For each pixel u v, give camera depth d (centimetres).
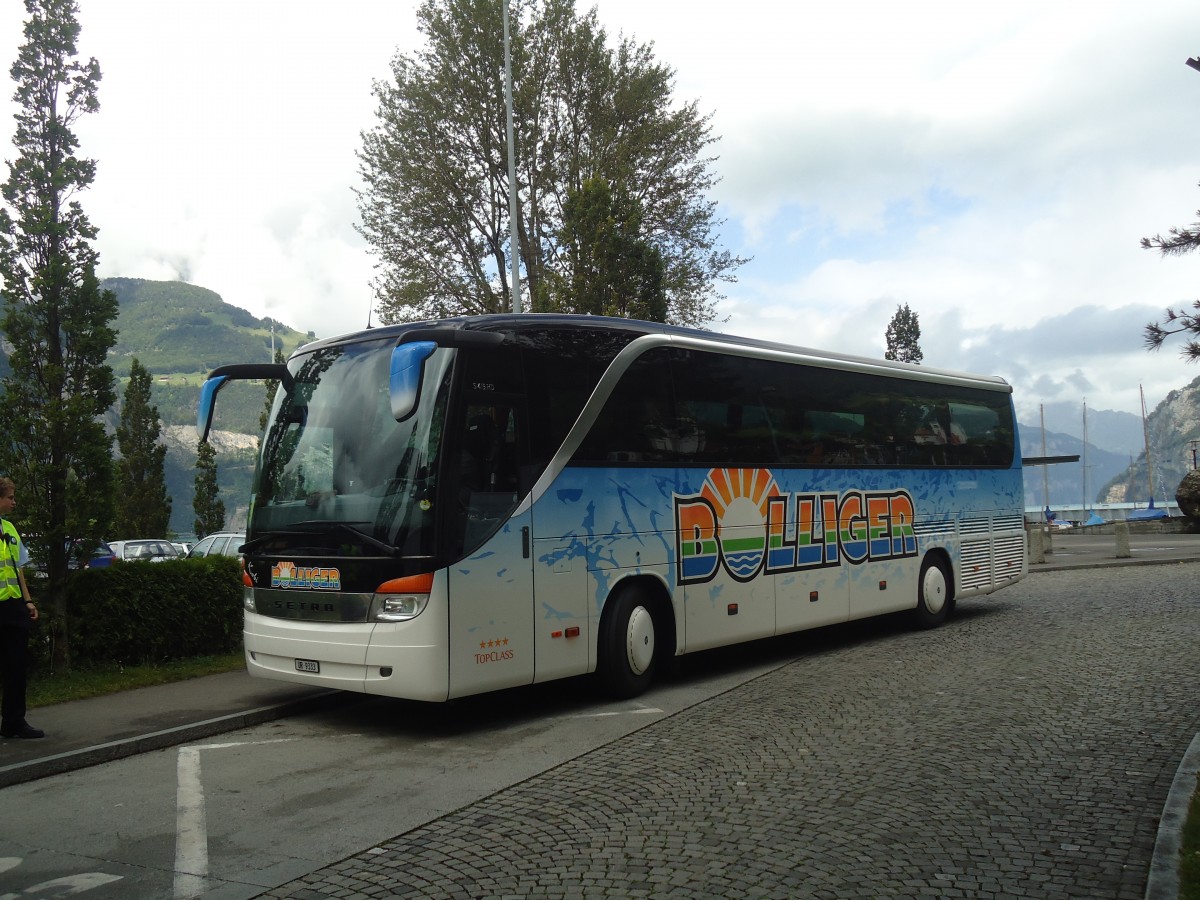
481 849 549
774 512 1179
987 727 806
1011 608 1639
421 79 2641
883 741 771
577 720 894
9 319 1115
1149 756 710
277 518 902
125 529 3625
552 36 2630
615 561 967
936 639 1322
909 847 537
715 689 1027
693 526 1062
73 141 1169
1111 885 484
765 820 586
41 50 1147
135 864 542
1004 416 1692
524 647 870
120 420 3709
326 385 913
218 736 867
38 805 666
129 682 1046
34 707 940
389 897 482
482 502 848
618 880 496
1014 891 477
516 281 2114
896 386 1430
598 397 968
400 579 807
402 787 686
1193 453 4328
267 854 553
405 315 2727
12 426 1090
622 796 644
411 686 799
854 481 1320
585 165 2622
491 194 2664
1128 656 1112
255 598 917
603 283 1894
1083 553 2920
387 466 837
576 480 934
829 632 1467
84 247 1169
